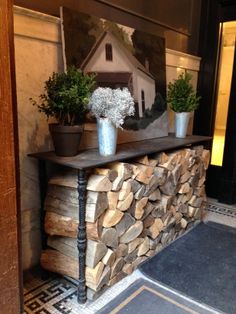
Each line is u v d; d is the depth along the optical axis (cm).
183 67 273
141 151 171
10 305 116
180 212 217
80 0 177
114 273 160
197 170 230
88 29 175
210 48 289
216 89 299
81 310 144
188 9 271
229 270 180
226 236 224
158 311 145
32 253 174
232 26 281
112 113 149
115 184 148
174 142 210
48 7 162
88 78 147
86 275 147
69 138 146
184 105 230
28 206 167
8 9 99
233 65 276
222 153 304
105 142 155
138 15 218
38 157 150
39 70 159
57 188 154
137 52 212
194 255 195
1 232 107
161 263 185
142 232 179
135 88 210
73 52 166
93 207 139
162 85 238
